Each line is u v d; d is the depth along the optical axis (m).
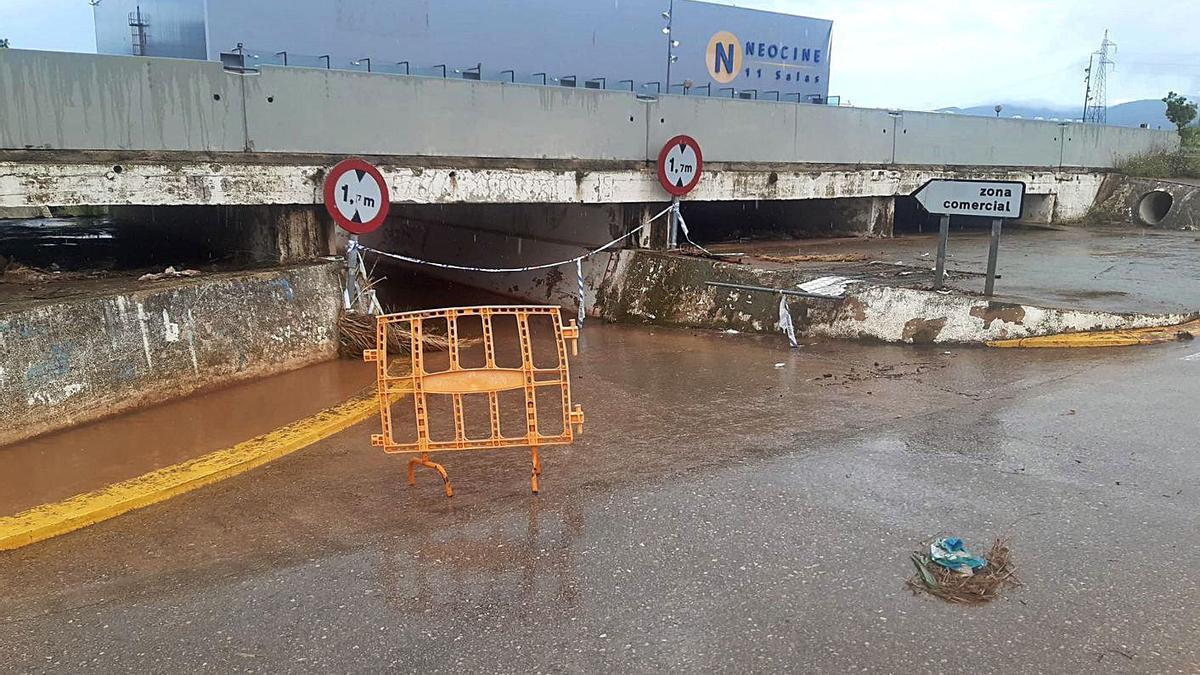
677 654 3.31
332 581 3.95
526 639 3.44
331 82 9.37
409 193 10.02
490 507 4.81
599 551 4.21
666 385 7.84
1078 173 20.02
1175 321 8.62
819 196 14.68
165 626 3.59
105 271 8.89
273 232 9.45
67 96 7.70
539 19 20.30
